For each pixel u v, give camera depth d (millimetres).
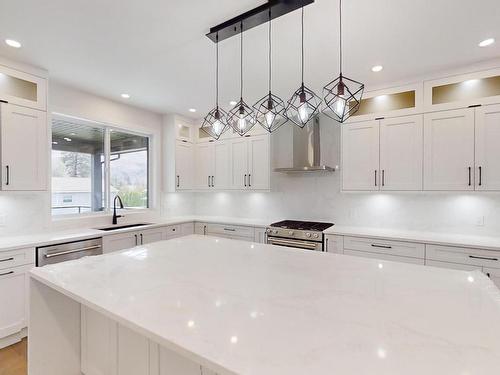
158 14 1860
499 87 2449
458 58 2441
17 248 2359
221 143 4340
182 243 2271
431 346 795
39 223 2961
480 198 2832
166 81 3002
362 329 896
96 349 1632
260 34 2082
